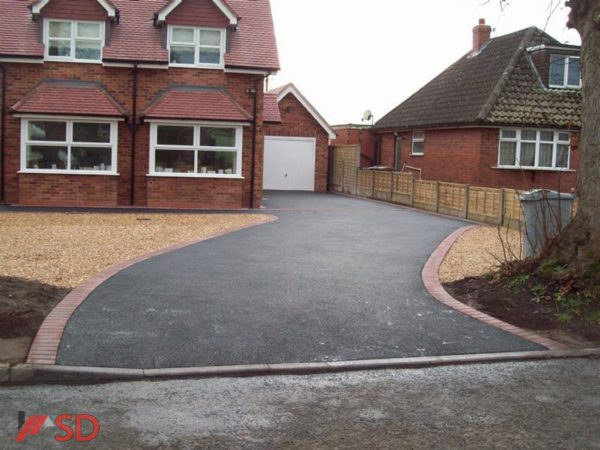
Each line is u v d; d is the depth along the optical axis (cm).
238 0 2372
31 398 533
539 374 619
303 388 571
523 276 871
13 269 980
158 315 752
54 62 2080
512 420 513
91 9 2086
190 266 1043
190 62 2158
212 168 2147
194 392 555
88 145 2075
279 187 3178
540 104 2458
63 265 1027
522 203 967
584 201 854
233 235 1439
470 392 571
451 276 1025
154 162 2108
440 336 712
